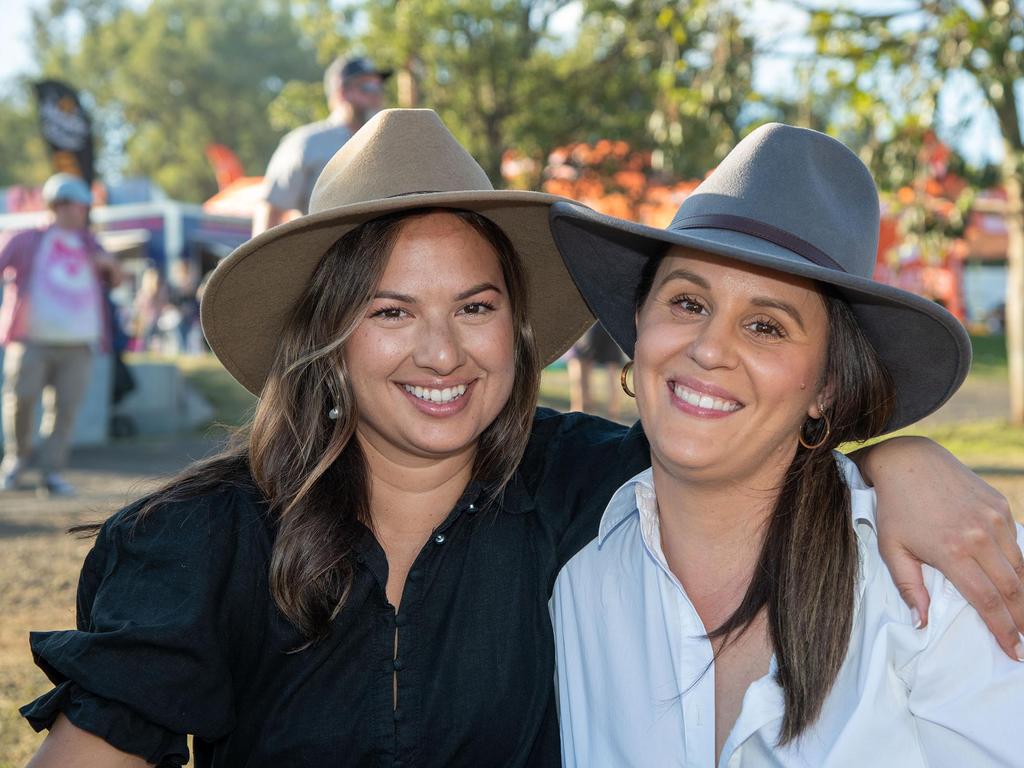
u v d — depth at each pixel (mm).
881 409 1935
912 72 8922
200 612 1849
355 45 16891
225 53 55562
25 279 7465
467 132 17156
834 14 9008
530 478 2217
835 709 1793
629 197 16891
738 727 1805
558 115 16562
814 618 1787
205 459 2125
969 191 9492
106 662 1778
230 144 55531
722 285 1786
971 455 9227
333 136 5547
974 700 1739
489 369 2014
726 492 1925
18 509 6965
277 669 1964
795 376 1805
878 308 1856
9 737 3264
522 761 2006
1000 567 1714
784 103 10109
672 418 1849
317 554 1917
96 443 10664
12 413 7715
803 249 1802
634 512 2102
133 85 54656
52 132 12578
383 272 1970
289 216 5559
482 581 2051
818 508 1846
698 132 11055
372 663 1966
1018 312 11547
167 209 19922
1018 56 8445
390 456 2082
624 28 14344
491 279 2021
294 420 2055
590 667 2057
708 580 1989
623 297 2213
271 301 2166
